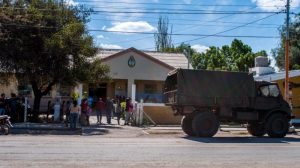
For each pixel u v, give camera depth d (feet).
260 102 80.38
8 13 99.55
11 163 40.65
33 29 99.40
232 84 78.79
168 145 61.00
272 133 80.43
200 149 56.54
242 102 79.10
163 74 131.23
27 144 57.36
